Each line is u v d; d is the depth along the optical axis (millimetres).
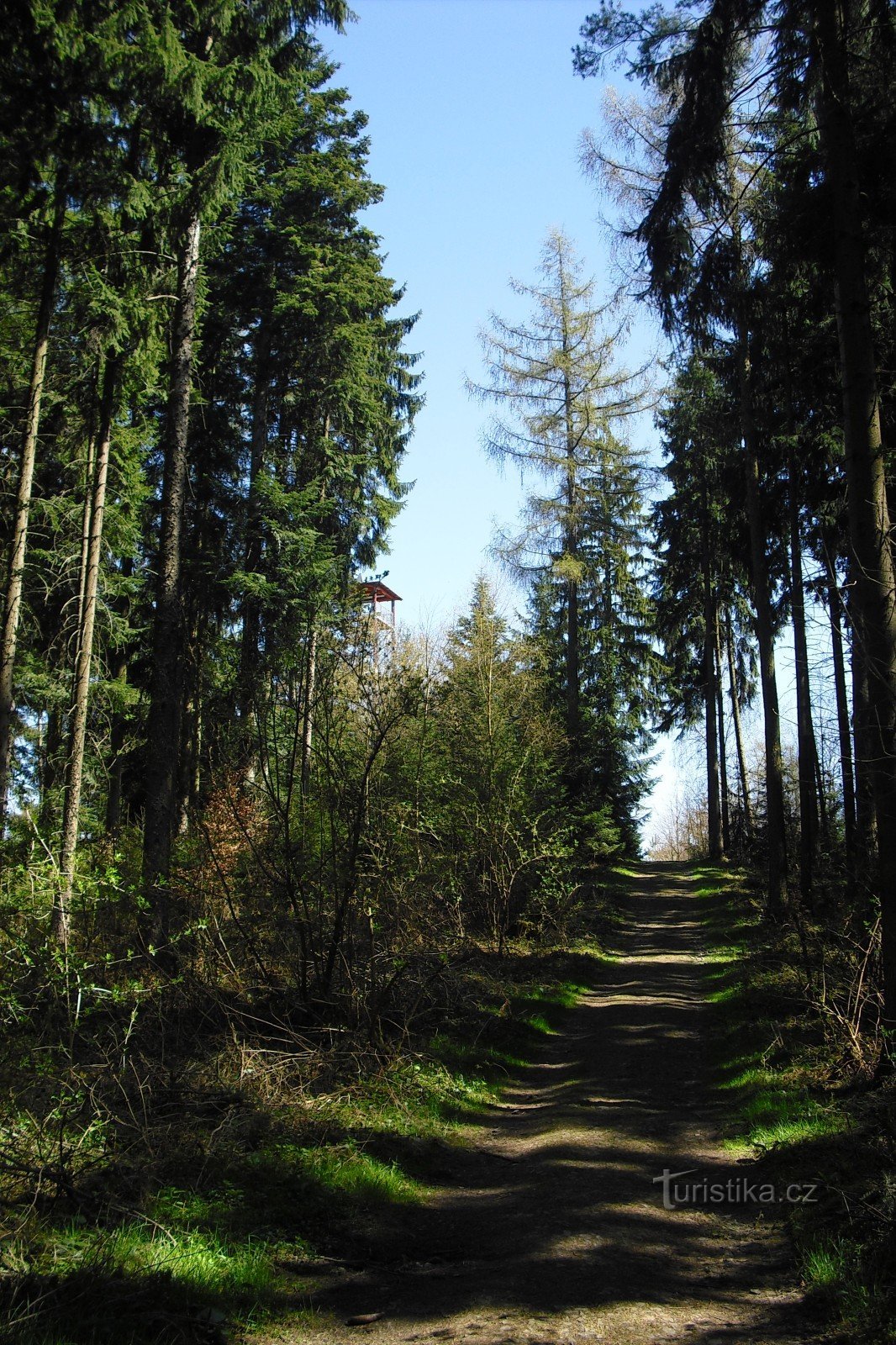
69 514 14094
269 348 22609
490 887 17719
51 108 10992
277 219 22031
